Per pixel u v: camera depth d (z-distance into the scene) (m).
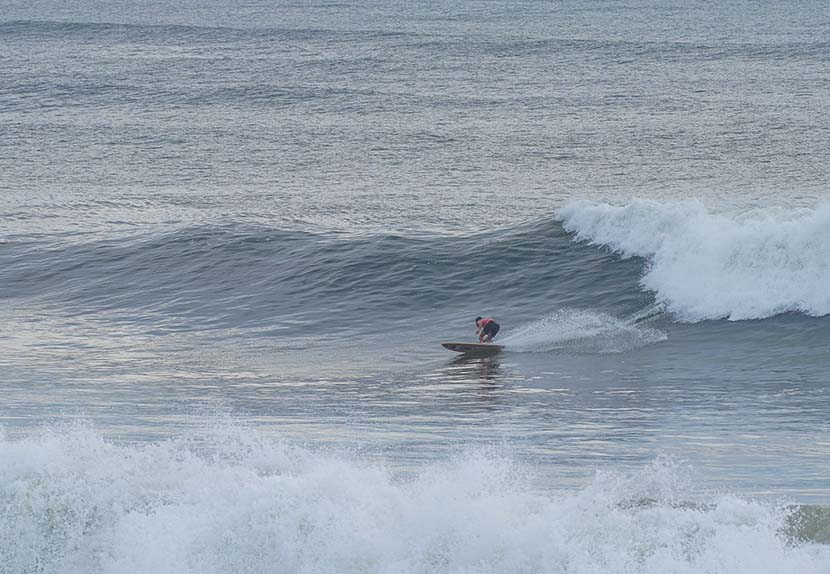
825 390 62.16
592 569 30.67
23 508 34.31
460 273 90.06
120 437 52.72
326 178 150.62
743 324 76.31
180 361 73.19
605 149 171.62
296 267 93.94
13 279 97.00
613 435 53.03
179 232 103.94
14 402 61.75
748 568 30.22
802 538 31.17
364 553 32.03
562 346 74.38
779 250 79.12
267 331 81.06
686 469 45.66
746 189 139.62
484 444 51.47
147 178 152.50
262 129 194.75
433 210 124.69
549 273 88.19
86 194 139.88
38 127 198.25
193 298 89.56
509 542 31.62
